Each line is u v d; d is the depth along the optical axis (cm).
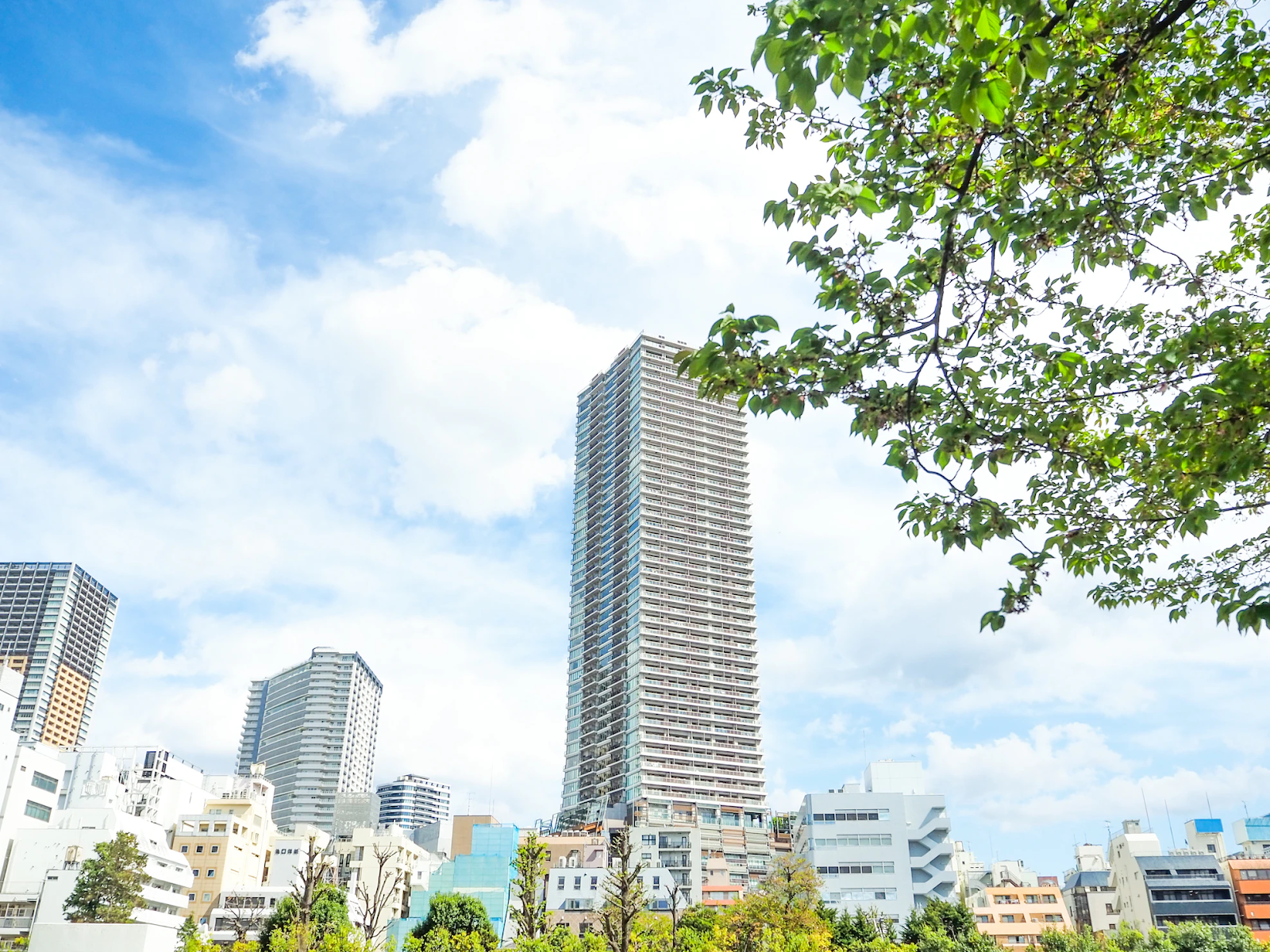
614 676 16600
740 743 15862
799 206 942
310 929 5747
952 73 864
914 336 948
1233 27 1069
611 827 13888
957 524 1042
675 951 6262
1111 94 966
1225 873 10681
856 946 7269
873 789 12125
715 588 17225
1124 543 1305
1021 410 1110
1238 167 1055
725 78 1012
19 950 7588
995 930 11181
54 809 9212
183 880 9775
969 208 993
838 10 674
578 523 19612
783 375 955
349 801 15575
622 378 19825
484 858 11744
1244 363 985
